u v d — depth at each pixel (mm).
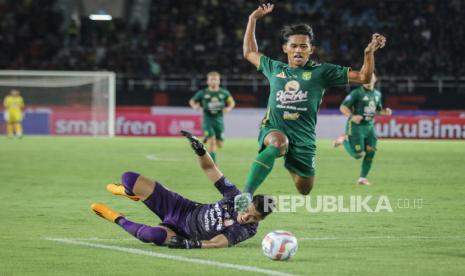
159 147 51469
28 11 79312
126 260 14648
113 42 77812
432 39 77625
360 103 29953
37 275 13422
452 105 68812
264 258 14875
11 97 58969
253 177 16344
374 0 82000
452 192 27703
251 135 65875
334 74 17062
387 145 55906
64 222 19781
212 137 40250
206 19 80062
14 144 52969
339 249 16203
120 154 45125
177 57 74625
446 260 15039
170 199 15953
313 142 17500
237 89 69812
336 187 29141
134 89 69875
